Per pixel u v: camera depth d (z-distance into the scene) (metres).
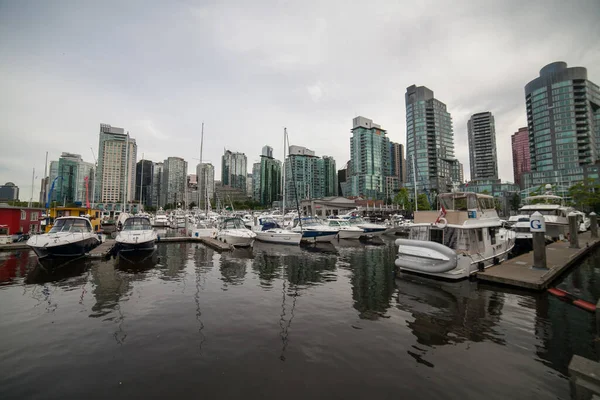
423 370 5.83
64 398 4.92
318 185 164.75
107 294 10.87
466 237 13.52
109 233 37.94
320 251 23.61
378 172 172.25
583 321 8.40
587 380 4.96
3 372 5.67
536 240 13.72
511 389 5.23
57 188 80.88
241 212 78.38
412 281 13.15
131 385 5.27
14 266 15.94
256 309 9.35
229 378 5.49
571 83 116.88
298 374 5.64
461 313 9.09
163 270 15.32
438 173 129.25
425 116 132.12
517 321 8.43
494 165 188.75
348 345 6.89
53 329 7.66
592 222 27.34
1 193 88.44
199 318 8.52
